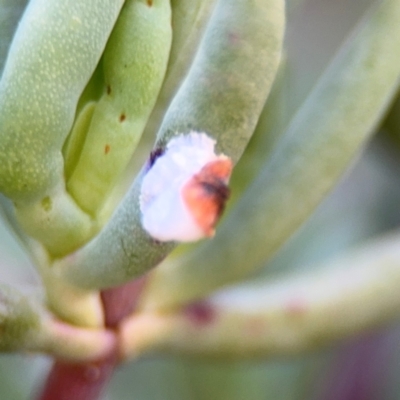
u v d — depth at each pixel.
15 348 0.11
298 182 0.12
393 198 0.21
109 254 0.11
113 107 0.11
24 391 0.18
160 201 0.10
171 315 0.13
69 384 0.12
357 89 0.12
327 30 0.16
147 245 0.10
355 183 0.21
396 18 0.12
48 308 0.12
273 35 0.10
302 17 0.16
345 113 0.12
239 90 0.10
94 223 0.11
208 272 0.13
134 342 0.13
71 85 0.10
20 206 0.11
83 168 0.11
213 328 0.13
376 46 0.12
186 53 0.11
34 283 0.15
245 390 0.19
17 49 0.10
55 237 0.11
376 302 0.13
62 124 0.11
